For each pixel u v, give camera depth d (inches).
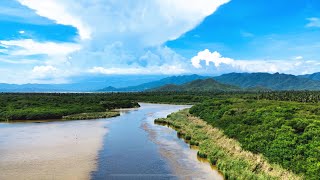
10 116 2903.5
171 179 1089.4
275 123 1508.4
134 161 1328.7
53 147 1598.2
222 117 2117.4
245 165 1120.8
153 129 2272.4
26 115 2945.4
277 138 1250.6
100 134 2026.3
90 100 4874.5
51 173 1146.0
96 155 1433.3
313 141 1146.0
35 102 3816.4
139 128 2329.0
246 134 1466.5
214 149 1406.3
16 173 1140.5
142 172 1171.3
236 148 1327.5
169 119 2743.6
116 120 2893.7
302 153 1075.9
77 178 1094.4
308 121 1451.8
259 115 1855.3
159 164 1280.8
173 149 1566.2
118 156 1417.3
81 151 1512.1
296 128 1421.0
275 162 1067.9
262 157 1142.3
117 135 1990.7
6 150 1518.2
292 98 3956.7
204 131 1919.3
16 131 2155.5
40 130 2206.0
